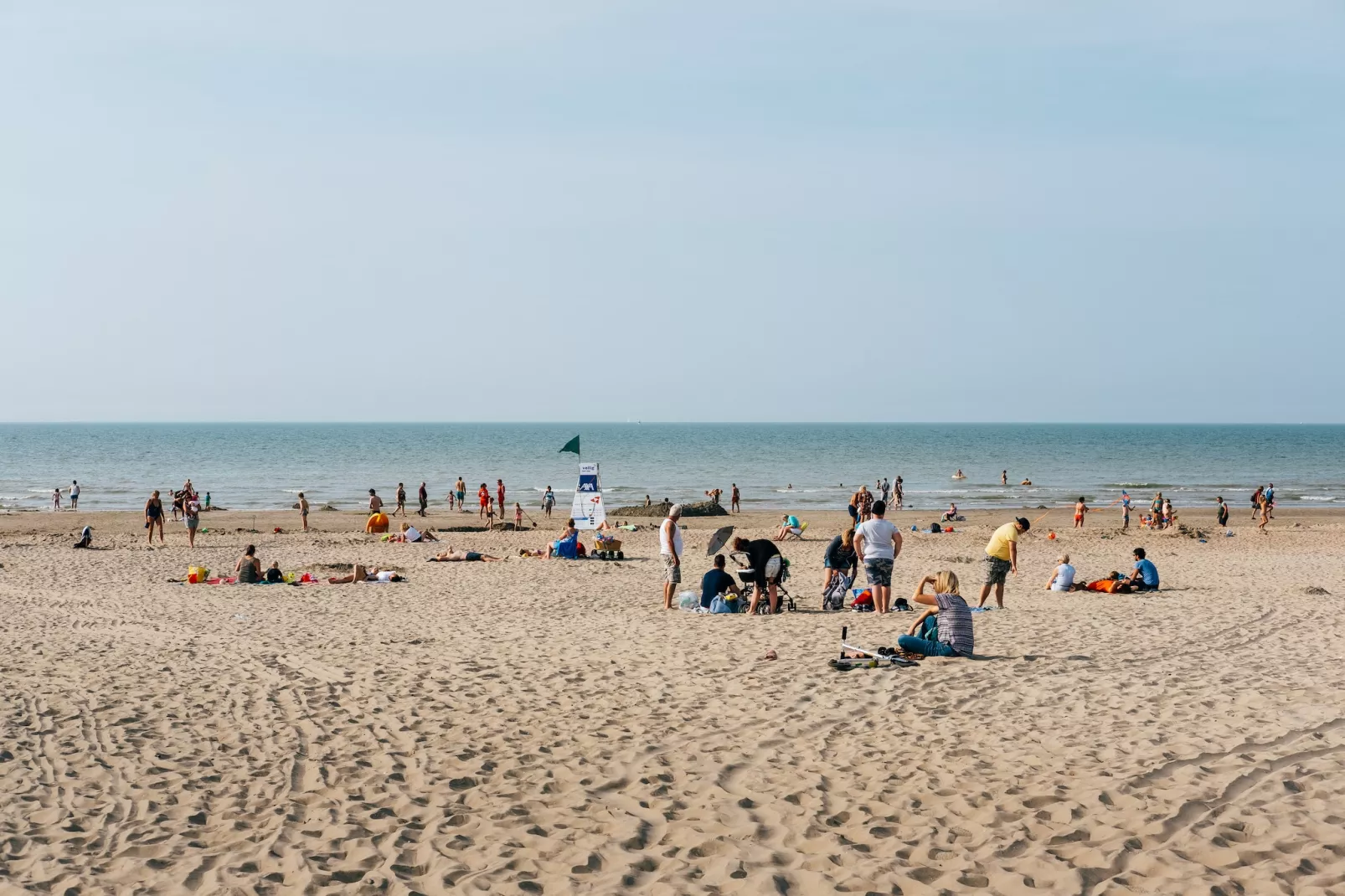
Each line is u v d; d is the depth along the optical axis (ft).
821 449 474.49
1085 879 16.49
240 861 18.33
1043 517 150.30
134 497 195.00
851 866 17.43
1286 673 31.68
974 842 18.34
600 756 24.26
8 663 37.40
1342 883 15.94
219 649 40.29
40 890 17.15
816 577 69.46
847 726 26.30
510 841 19.10
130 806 21.35
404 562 80.84
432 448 469.98
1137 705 27.66
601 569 74.33
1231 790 20.43
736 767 23.13
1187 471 311.47
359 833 19.65
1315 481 267.39
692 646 38.37
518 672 34.06
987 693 29.50
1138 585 58.90
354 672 34.91
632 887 16.90
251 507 174.19
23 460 349.41
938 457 390.63
